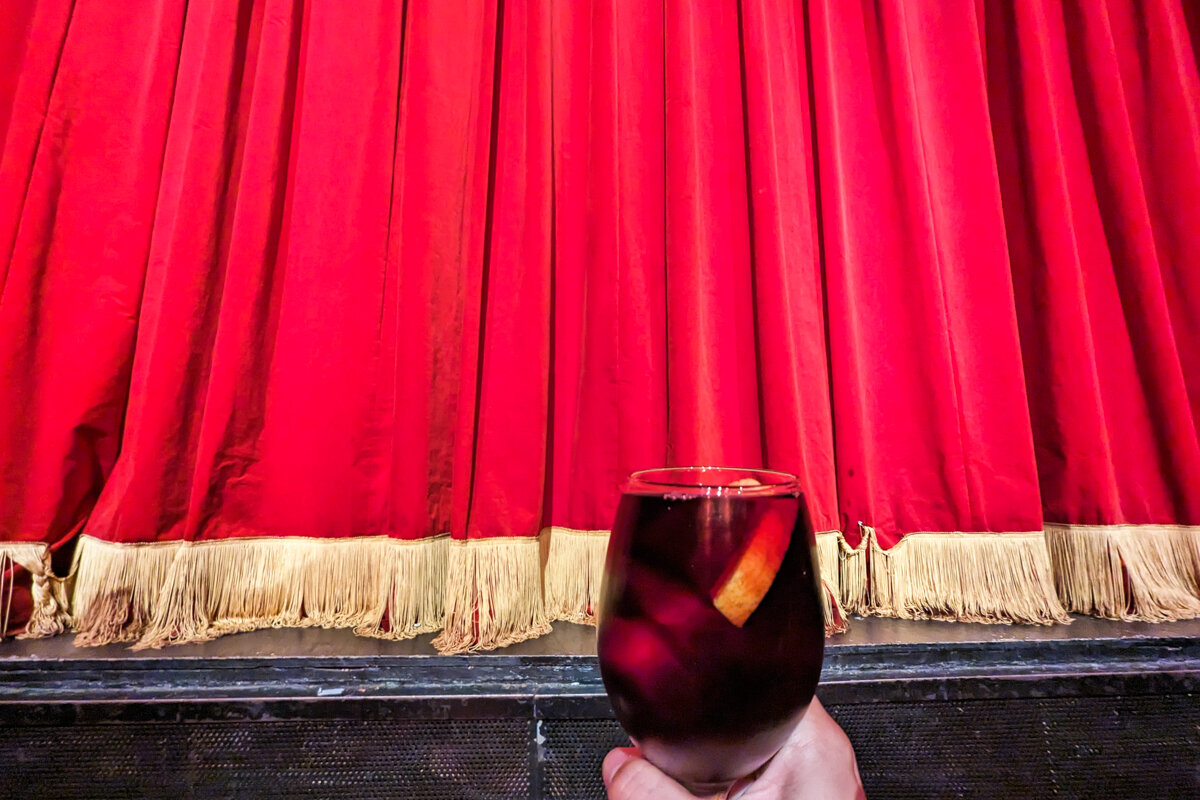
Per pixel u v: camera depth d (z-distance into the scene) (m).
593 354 0.93
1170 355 0.96
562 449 0.92
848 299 0.95
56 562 0.82
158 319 0.86
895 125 1.02
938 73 1.07
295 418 0.89
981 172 1.01
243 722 0.62
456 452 0.85
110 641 0.74
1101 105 1.06
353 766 0.62
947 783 0.65
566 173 1.00
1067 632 0.77
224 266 0.93
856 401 0.92
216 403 0.85
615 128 0.98
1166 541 0.93
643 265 0.95
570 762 0.63
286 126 0.99
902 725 0.65
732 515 0.24
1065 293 0.97
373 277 0.95
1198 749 0.67
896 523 0.92
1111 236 1.03
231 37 0.96
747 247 1.00
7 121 0.93
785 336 0.90
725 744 0.22
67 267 0.89
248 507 0.87
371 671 0.67
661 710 0.22
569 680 0.67
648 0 1.07
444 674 0.68
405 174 0.91
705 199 1.00
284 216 0.97
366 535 0.88
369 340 0.93
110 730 0.61
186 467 0.85
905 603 0.88
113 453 0.88
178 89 0.96
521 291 0.91
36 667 0.66
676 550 0.23
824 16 1.03
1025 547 0.88
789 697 0.22
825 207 0.98
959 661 0.71
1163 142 1.08
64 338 0.88
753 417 0.95
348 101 0.98
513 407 0.87
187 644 0.73
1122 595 0.87
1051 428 0.96
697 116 1.02
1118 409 0.99
